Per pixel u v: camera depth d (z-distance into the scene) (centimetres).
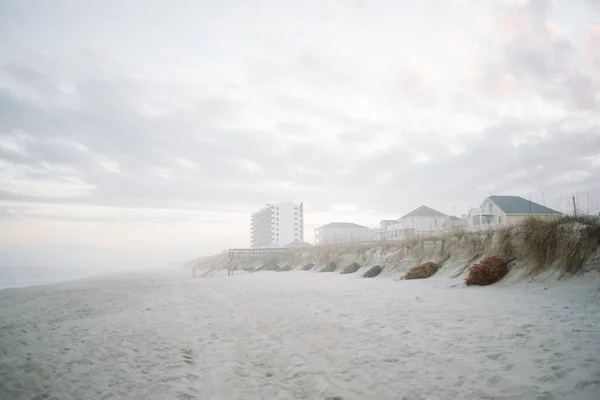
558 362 549
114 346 892
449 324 845
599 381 468
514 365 559
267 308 1294
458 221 4784
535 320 799
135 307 1552
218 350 809
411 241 2419
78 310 1557
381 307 1138
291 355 738
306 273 3262
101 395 597
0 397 610
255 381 616
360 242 3591
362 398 517
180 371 688
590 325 727
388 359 659
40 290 2589
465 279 1523
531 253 1356
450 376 555
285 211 14600
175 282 3097
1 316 1482
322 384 576
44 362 788
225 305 1447
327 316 1066
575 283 1131
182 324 1113
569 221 1315
